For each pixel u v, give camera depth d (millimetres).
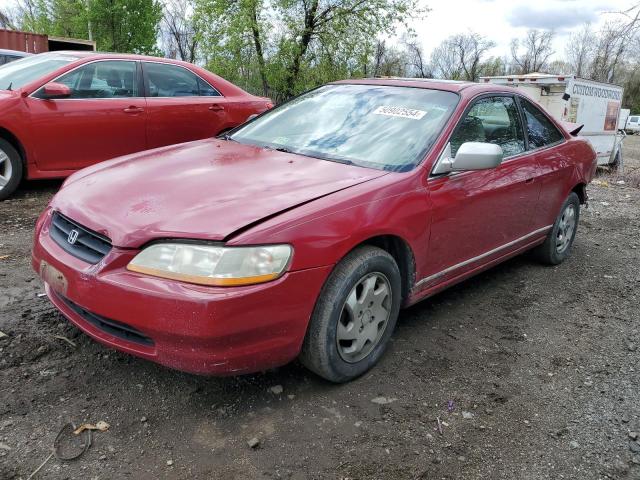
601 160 12859
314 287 2557
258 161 3246
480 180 3598
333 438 2518
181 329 2295
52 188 6422
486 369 3219
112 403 2625
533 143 4406
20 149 5766
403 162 3246
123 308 2369
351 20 17219
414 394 2904
